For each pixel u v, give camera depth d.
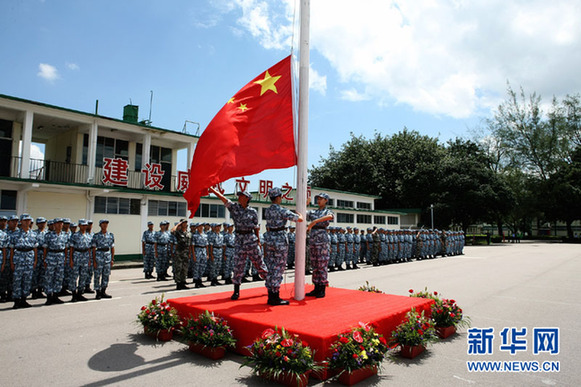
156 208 17.55
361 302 5.38
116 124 16.67
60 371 3.89
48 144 18.92
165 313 5.06
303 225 5.63
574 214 40.28
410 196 38.03
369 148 42.03
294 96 5.96
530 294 8.84
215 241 10.59
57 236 7.73
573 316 6.59
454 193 35.22
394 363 4.32
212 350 4.27
